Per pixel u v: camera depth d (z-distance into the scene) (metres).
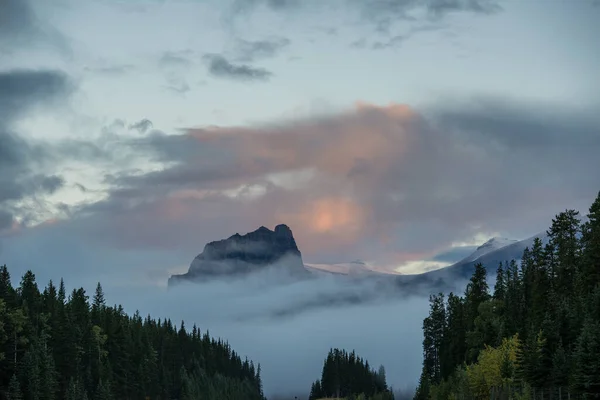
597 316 130.75
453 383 179.50
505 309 185.38
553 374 122.69
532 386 127.50
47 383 182.38
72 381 190.88
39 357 186.38
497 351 150.38
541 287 159.88
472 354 182.62
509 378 142.75
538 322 150.88
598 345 111.19
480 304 190.50
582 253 158.62
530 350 129.50
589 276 146.25
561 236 166.12
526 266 186.00
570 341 129.50
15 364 184.38
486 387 149.50
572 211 166.88
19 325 192.25
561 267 160.88
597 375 108.19
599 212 159.75
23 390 179.62
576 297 143.75
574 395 116.44
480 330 186.00
